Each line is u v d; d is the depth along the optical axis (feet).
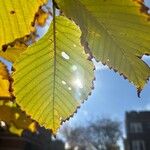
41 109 0.56
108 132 35.47
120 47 0.48
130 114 36.37
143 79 0.49
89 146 35.50
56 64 0.54
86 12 0.46
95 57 0.49
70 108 0.56
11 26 0.43
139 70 0.49
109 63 0.49
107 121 35.58
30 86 0.55
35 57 0.53
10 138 18.04
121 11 0.44
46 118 0.56
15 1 0.43
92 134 35.63
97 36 0.47
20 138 18.16
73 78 0.54
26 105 0.55
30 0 0.43
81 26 0.47
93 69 0.53
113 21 0.46
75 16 0.47
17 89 0.55
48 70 0.55
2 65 0.63
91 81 0.54
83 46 0.48
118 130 35.68
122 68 0.49
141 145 35.14
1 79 0.65
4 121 0.86
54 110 0.56
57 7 0.47
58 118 0.56
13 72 0.54
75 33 0.51
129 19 0.45
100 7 0.45
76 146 35.47
